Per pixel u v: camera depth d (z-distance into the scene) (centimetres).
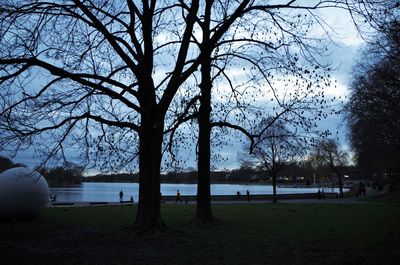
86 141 1667
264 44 1681
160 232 1572
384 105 4791
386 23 1376
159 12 1727
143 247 1354
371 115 5294
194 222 1972
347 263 1052
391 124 4947
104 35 1527
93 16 1491
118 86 1544
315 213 2783
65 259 1177
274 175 5184
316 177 14200
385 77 3678
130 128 1705
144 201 1600
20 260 1163
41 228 1894
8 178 2192
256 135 1933
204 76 2023
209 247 1344
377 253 1175
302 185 15788
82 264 1107
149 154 1602
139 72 1575
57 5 1470
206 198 2042
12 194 2159
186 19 1719
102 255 1230
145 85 1595
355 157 8319
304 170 12512
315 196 6341
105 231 1725
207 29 1948
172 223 2031
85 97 1537
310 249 1262
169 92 1587
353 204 4178
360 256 1130
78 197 8169
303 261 1088
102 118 1612
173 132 1994
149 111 1577
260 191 11550
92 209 3266
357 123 5812
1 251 1305
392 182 7512
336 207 3566
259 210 3133
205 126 2053
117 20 1614
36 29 1462
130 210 3112
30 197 2197
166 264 1098
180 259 1160
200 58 1550
